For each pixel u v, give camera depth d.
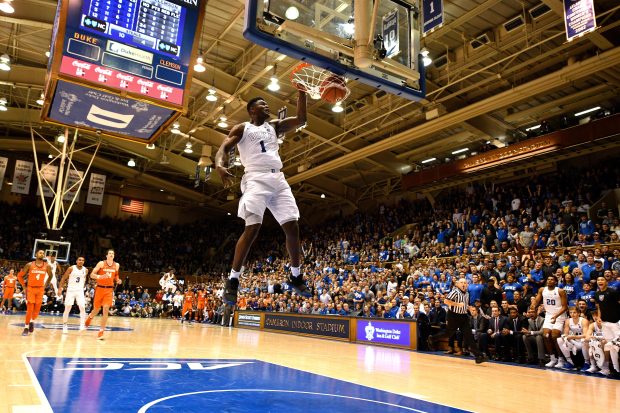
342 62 3.97
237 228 38.38
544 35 13.69
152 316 26.84
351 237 27.27
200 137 23.42
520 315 10.20
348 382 5.31
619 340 7.62
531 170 21.23
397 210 26.59
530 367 8.90
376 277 17.39
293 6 3.82
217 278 31.34
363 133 20.59
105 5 9.08
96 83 8.95
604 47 12.89
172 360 6.40
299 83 4.06
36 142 28.06
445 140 22.16
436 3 10.15
